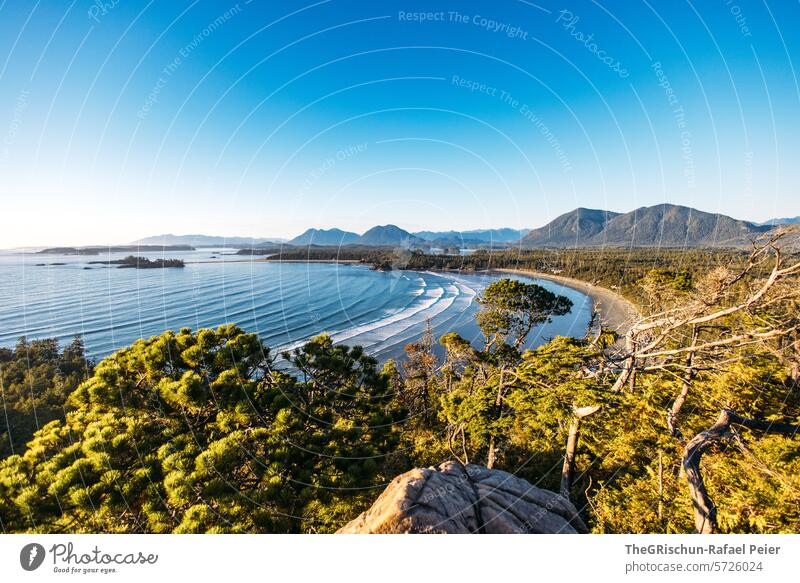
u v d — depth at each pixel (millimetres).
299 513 6980
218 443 6648
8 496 5871
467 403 10602
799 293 4324
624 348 8102
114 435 7020
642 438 8820
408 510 5387
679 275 14141
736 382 9766
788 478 5887
